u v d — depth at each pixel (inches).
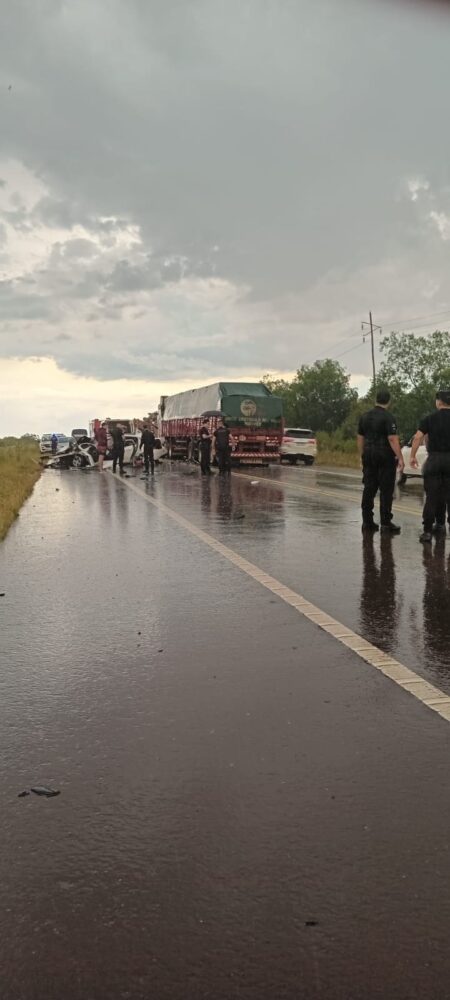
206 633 245.1
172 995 92.4
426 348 2091.5
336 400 3100.4
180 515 588.4
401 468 465.4
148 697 188.2
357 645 230.2
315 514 582.6
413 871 115.4
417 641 234.4
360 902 108.3
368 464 473.1
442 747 158.2
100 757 155.3
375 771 147.5
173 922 105.0
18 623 261.3
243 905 108.2
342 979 94.5
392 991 92.6
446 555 387.5
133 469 1376.7
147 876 115.3
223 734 165.6
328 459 1675.7
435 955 98.2
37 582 332.5
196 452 1501.0
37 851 122.3
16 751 158.7
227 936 102.0
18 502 668.1
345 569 352.8
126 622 260.7
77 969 96.7
